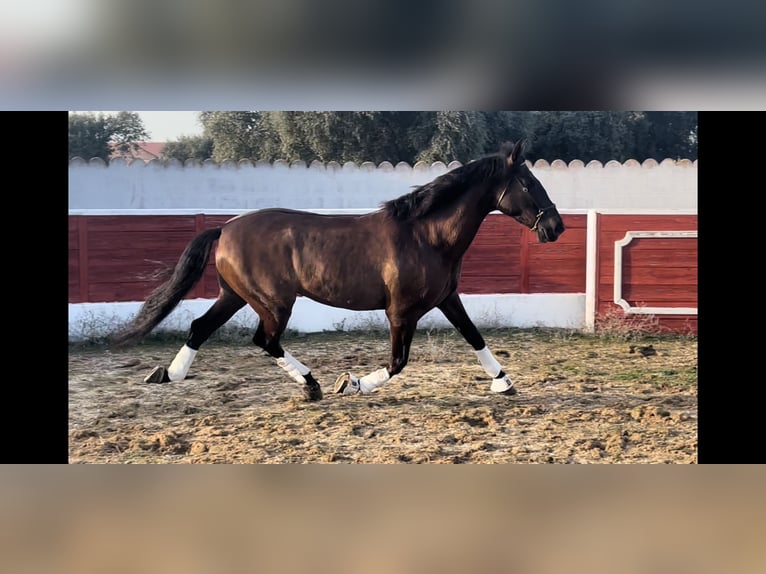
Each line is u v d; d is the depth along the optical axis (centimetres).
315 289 598
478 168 607
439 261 602
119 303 891
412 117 1448
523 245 930
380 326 919
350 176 1034
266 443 551
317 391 645
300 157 1484
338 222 602
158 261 903
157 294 616
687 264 913
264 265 596
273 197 1031
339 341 878
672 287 916
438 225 601
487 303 930
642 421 607
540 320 932
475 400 656
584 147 1584
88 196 993
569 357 811
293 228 598
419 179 1034
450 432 575
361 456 524
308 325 919
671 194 1045
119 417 620
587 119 1578
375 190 1035
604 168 1045
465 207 603
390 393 676
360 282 595
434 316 929
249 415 618
